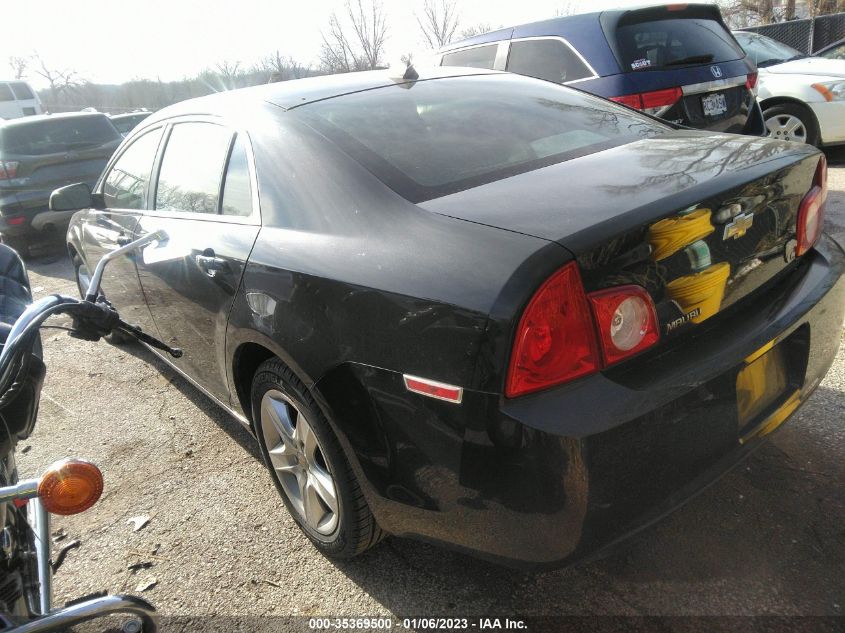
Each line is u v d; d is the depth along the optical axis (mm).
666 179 1953
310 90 2771
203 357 2939
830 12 19391
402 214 1998
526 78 3193
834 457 2617
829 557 2154
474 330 1636
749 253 2031
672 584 2129
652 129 2701
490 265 1682
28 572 1685
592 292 1649
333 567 2400
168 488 3000
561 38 5406
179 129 3225
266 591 2328
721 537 2287
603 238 1652
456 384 1678
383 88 2799
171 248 2910
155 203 3326
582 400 1622
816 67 7102
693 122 5117
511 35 5863
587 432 1588
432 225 1901
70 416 3805
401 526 2014
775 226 2131
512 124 2566
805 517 2332
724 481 2547
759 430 1993
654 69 5031
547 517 1646
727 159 2131
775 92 7160
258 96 2793
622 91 5031
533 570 1791
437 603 2184
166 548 2602
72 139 8352
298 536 2592
